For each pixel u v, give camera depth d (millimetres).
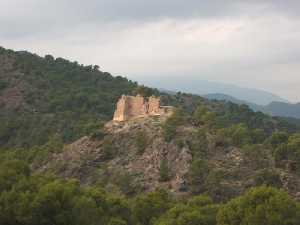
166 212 149375
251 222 124000
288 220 123500
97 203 153125
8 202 144625
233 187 183875
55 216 142375
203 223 136500
